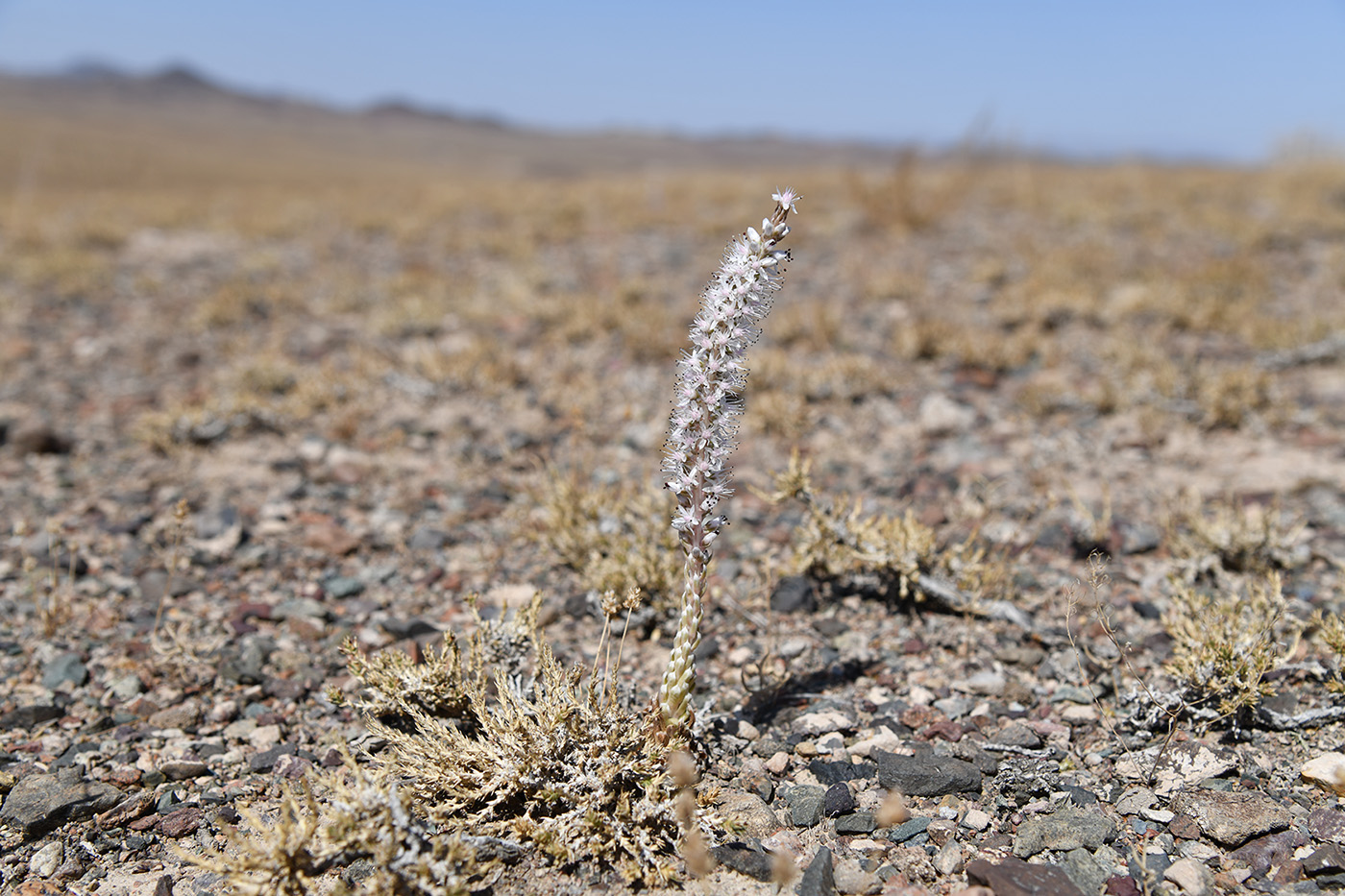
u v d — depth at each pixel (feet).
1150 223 6.19
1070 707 1.64
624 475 2.57
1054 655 1.77
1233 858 1.33
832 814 1.42
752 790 1.47
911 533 1.92
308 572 2.16
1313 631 1.79
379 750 1.56
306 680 1.75
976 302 4.45
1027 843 1.35
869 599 1.98
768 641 1.85
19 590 2.05
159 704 1.69
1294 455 2.61
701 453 1.36
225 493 2.58
